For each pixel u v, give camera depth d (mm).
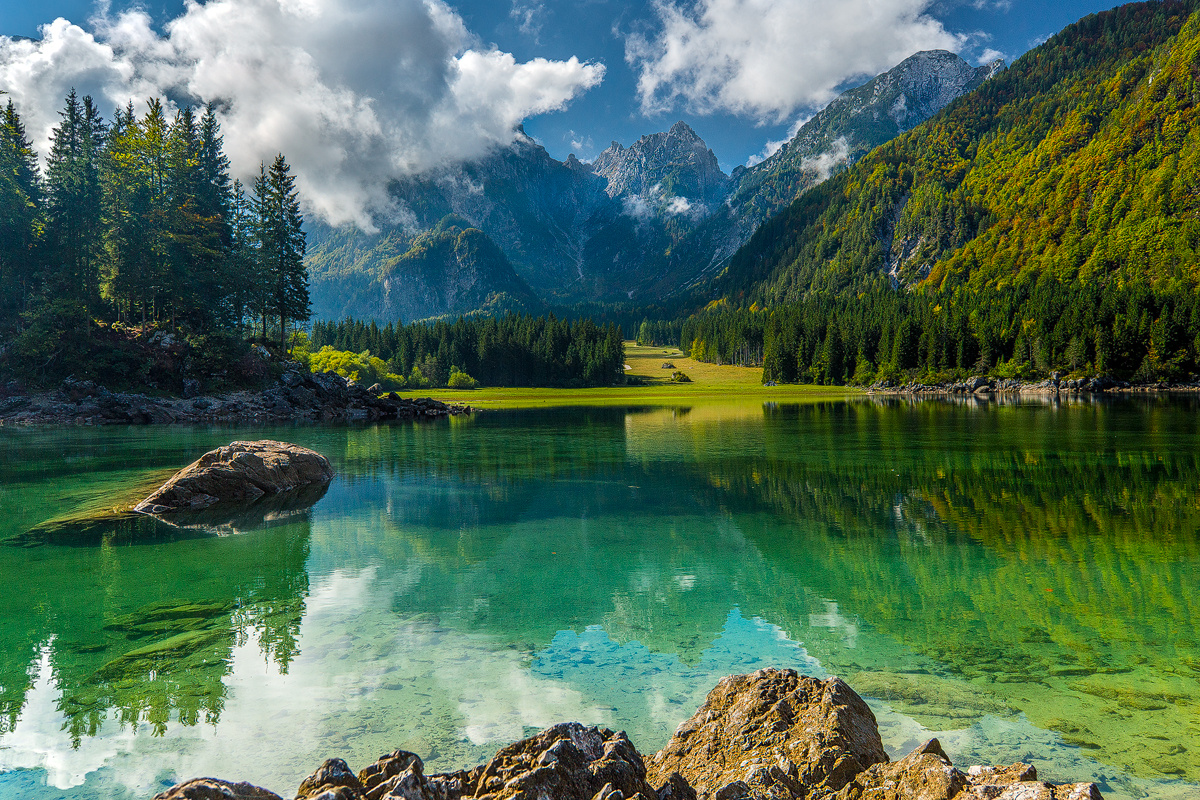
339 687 7852
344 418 64188
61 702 7484
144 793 5551
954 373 131500
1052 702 7293
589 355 157375
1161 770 5801
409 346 152000
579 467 28516
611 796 3994
